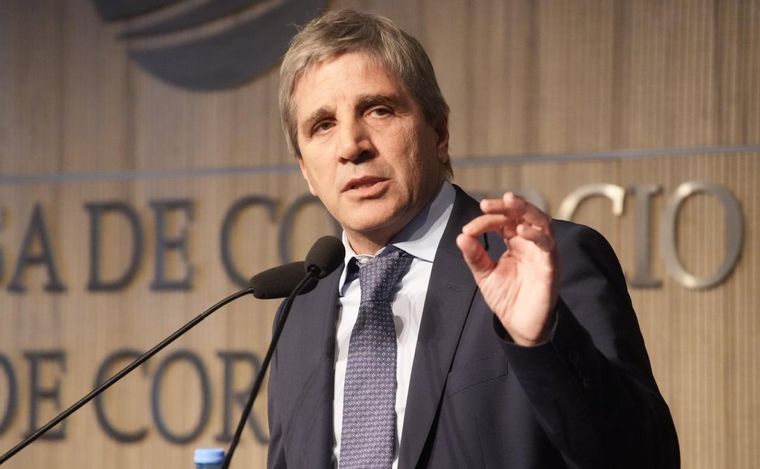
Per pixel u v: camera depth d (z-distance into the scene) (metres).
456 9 11.12
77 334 12.28
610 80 10.55
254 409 11.51
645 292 10.28
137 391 11.99
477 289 5.11
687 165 10.24
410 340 5.19
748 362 9.95
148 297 12.07
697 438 10.08
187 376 11.82
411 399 4.93
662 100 10.37
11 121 12.66
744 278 10.00
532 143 10.77
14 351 12.45
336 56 5.29
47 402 12.28
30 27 12.72
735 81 10.15
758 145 10.05
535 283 4.07
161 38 12.26
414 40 5.48
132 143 12.31
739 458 9.95
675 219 10.22
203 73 12.07
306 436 5.35
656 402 4.44
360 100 5.21
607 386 4.14
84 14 12.58
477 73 11.00
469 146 10.96
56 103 12.59
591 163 10.54
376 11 11.41
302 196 11.62
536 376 4.08
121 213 12.26
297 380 5.56
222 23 12.02
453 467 4.77
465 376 4.89
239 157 11.90
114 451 11.99
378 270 5.33
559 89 10.72
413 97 5.34
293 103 5.51
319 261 4.95
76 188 12.45
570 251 4.97
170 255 12.02
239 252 11.78
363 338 5.23
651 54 10.43
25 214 12.57
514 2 10.92
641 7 10.48
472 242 4.12
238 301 11.72
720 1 10.22
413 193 5.29
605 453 4.16
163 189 12.14
